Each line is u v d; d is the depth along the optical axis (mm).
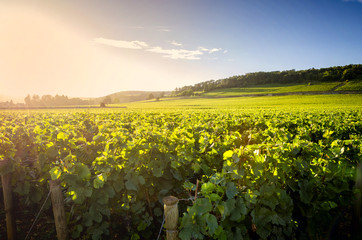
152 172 3980
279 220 2914
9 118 13812
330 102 60344
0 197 4820
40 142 4699
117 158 3945
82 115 16016
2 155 4453
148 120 13000
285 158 3357
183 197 4340
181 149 4543
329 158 3768
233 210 2697
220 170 4543
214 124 9594
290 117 13672
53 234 4141
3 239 4090
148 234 3877
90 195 3242
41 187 4559
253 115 15883
